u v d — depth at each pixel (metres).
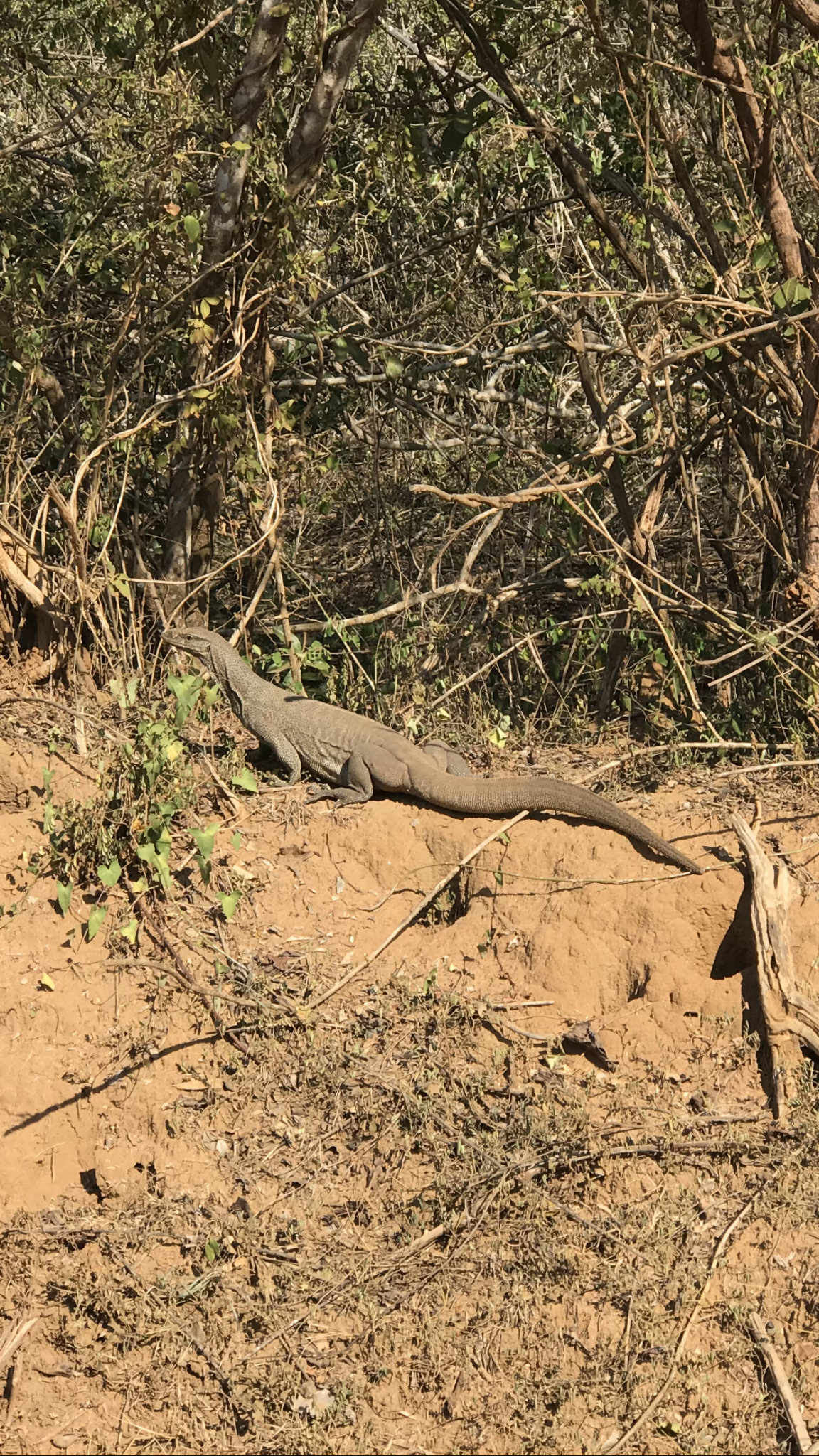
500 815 6.68
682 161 7.31
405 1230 5.43
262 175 7.59
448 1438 4.84
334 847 6.88
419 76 9.05
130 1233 5.54
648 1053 5.79
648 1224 5.23
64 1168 5.85
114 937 6.47
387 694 8.13
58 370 9.09
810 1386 4.71
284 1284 5.32
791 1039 5.54
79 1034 6.18
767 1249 5.08
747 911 5.94
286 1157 5.72
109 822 6.77
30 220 9.02
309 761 7.34
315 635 9.29
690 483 8.00
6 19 8.30
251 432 7.88
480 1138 5.60
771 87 6.51
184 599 8.01
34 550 8.12
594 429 9.49
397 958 6.40
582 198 7.63
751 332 6.57
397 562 9.15
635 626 7.83
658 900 6.09
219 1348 5.21
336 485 10.09
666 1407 4.76
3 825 7.16
